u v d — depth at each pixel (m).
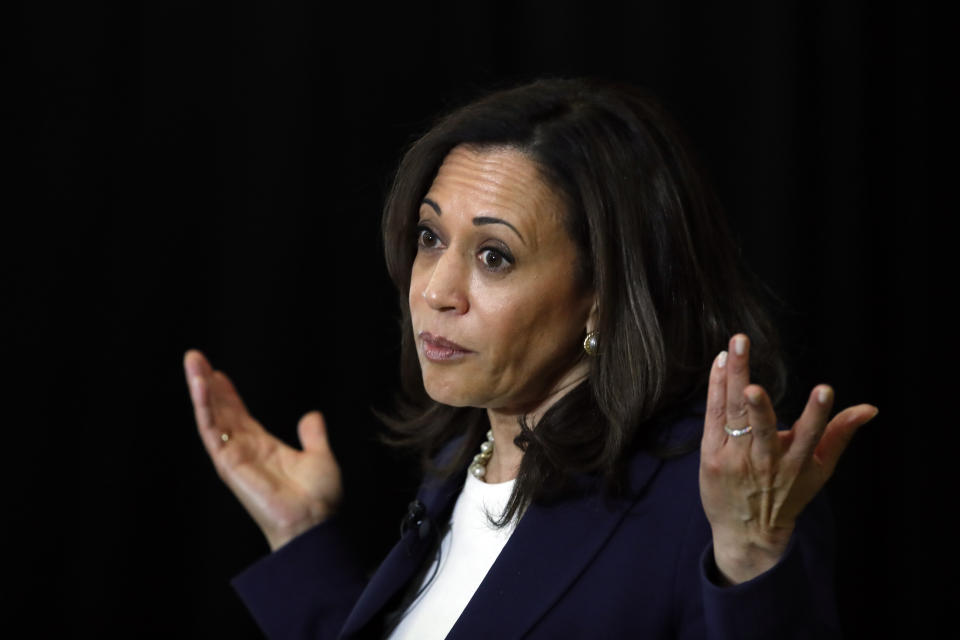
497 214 3.82
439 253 4.05
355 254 10.60
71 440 10.17
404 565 4.56
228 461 5.39
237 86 10.47
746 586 3.06
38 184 10.12
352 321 10.62
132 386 10.24
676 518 3.75
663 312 4.04
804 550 3.57
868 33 10.10
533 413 4.25
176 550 10.34
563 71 10.28
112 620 10.16
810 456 2.93
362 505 10.59
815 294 10.03
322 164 10.57
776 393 4.40
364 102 10.57
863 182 10.01
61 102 10.19
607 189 3.89
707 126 10.16
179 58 10.39
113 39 10.30
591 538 3.84
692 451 3.90
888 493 10.06
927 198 10.05
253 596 5.18
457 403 4.05
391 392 10.66
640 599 3.67
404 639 4.31
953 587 9.87
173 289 10.36
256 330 10.44
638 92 4.27
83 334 10.20
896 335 10.12
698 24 10.20
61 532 10.15
